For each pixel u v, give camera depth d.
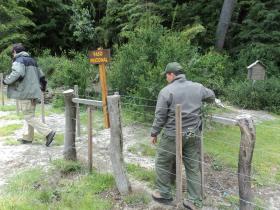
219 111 10.74
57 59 14.92
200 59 9.00
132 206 4.68
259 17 16.92
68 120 5.97
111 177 5.38
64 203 4.67
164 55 8.69
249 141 4.00
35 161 6.14
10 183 5.26
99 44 19.92
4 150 6.74
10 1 17.69
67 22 21.14
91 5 20.08
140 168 5.86
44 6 20.64
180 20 17.42
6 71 15.12
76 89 7.48
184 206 4.54
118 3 18.53
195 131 4.46
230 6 16.42
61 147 6.93
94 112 9.72
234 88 12.73
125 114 9.01
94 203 4.68
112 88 9.96
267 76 14.62
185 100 4.45
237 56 16.52
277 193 5.42
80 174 5.59
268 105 12.01
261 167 6.39
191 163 4.55
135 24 16.44
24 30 19.80
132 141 7.36
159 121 4.51
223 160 6.48
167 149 4.59
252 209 4.13
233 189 5.32
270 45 15.84
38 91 6.86
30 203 4.63
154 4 16.91
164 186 4.72
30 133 7.12
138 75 9.29
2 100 10.80
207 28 17.56
